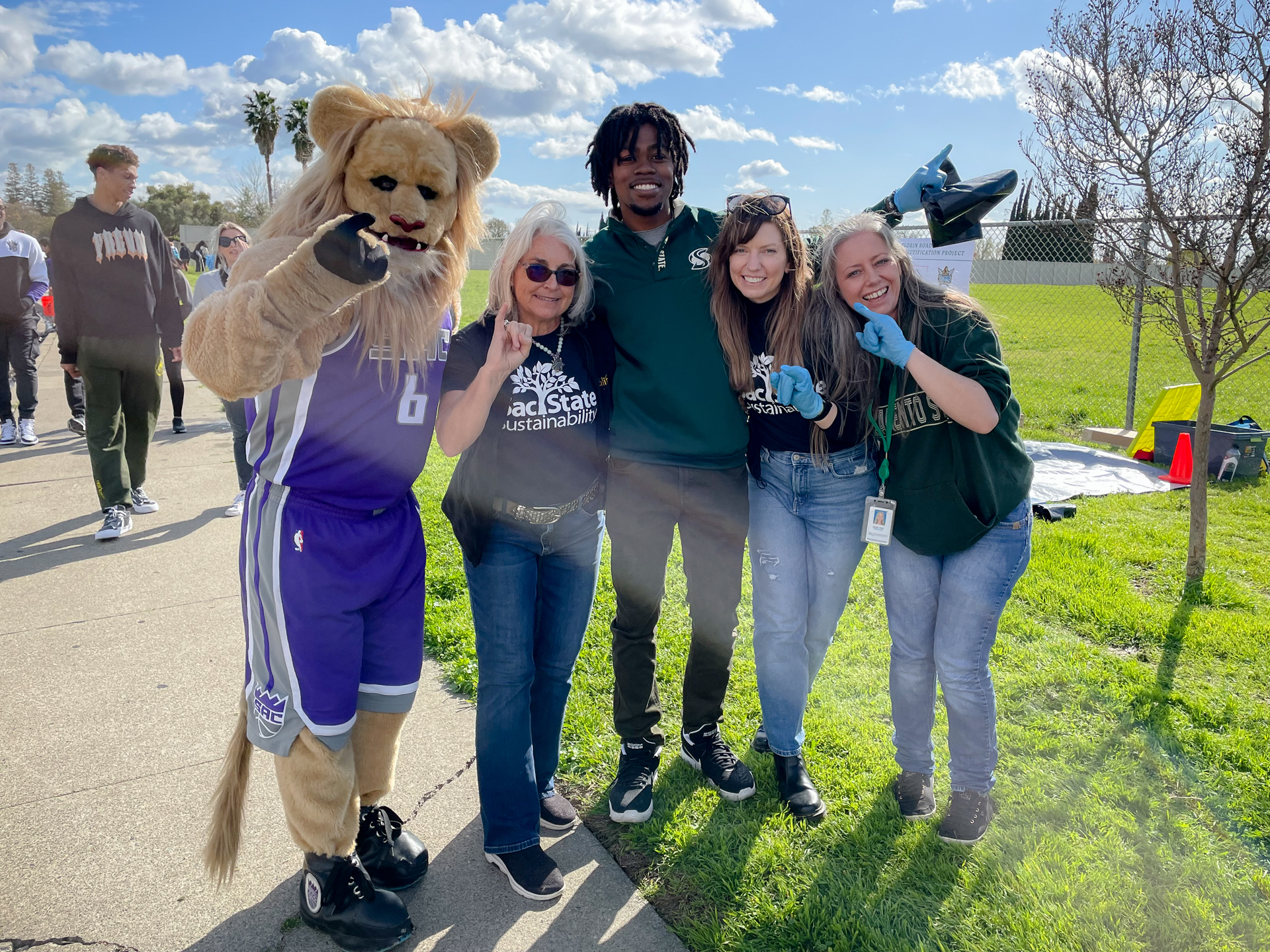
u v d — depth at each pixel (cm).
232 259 548
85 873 231
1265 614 405
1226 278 415
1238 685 339
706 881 232
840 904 221
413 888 230
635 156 243
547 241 215
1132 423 795
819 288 245
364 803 229
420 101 204
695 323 246
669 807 263
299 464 188
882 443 245
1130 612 402
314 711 191
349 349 185
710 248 247
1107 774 280
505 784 228
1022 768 285
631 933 215
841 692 338
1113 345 1579
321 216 191
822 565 264
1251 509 574
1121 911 217
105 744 293
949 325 227
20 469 664
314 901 208
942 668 244
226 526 536
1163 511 575
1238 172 400
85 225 477
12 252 726
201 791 269
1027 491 234
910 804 257
